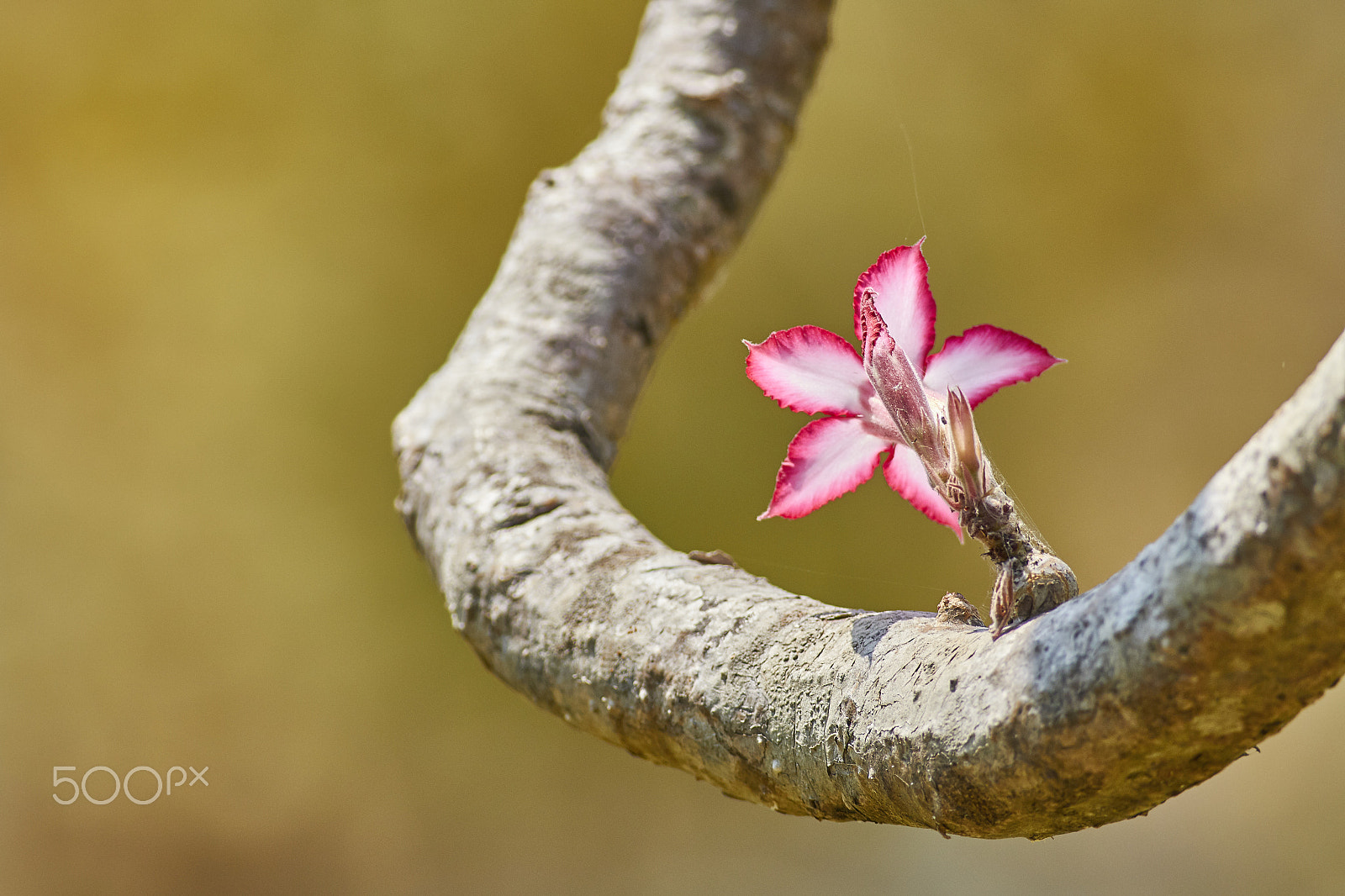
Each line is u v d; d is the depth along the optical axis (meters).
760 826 4.12
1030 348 1.00
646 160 1.20
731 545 4.07
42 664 3.89
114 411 4.15
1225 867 3.71
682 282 1.17
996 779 0.96
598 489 1.09
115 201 4.23
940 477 0.98
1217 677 0.94
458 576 1.07
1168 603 0.95
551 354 1.14
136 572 4.06
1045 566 0.98
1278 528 0.94
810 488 1.01
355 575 4.21
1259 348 4.57
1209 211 4.59
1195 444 4.56
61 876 3.74
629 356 1.15
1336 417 0.93
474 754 4.14
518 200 4.46
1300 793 3.78
